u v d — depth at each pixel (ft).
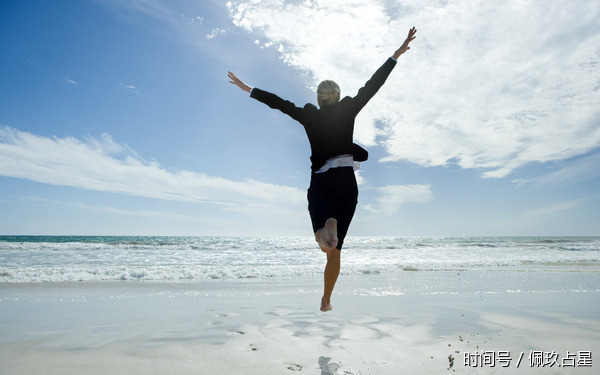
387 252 71.26
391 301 15.26
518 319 11.41
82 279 23.66
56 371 6.37
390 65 7.43
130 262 42.65
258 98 7.84
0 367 6.59
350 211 7.03
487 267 36.29
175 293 17.78
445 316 11.84
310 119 7.32
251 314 12.11
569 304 14.71
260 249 73.20
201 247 75.66
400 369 6.49
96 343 8.34
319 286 20.76
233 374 6.20
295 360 7.00
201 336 8.98
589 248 82.84
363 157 7.38
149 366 6.64
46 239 184.34
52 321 11.06
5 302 14.88
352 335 9.09
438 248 87.45
